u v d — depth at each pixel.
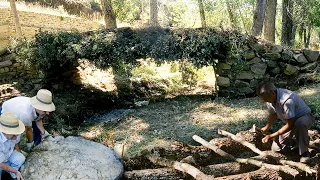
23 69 8.88
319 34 16.55
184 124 6.22
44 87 8.80
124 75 9.46
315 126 5.59
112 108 8.20
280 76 7.82
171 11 14.44
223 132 5.20
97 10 21.94
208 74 10.49
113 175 4.25
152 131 5.97
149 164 4.73
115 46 7.66
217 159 4.92
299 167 4.35
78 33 8.13
